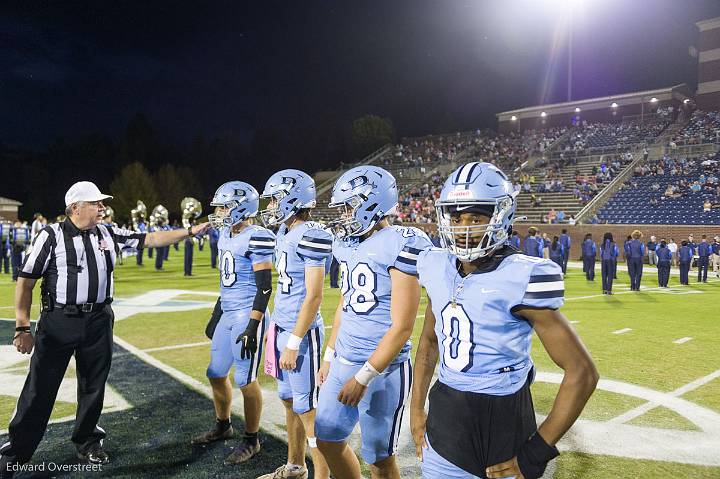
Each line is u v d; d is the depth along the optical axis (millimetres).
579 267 21312
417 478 3410
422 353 2318
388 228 2734
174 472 3467
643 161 29094
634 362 6152
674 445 3877
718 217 22125
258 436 4008
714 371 5777
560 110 40625
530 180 31062
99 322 3668
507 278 1919
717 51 33719
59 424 4258
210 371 3906
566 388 1853
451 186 1999
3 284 13898
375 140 51219
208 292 12023
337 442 2732
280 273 3482
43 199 54938
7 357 6191
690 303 11180
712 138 28875
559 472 3453
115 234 3877
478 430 1966
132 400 4785
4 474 3400
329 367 2990
